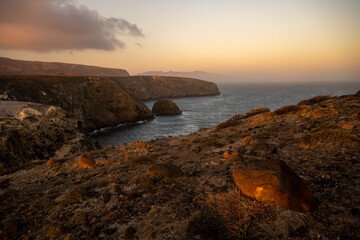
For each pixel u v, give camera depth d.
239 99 103.44
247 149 6.70
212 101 100.94
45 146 16.33
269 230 2.56
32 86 40.91
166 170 5.10
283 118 11.02
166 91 151.25
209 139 8.87
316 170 4.18
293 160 5.00
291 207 2.82
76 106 45.69
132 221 3.29
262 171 3.16
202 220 2.90
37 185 5.53
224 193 3.60
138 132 42.84
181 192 4.14
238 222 2.80
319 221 2.57
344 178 3.63
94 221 3.40
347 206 2.78
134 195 4.13
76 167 6.67
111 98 55.84
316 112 10.01
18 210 4.09
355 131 6.27
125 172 5.73
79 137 20.33
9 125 13.93
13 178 6.52
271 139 7.35
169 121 54.25
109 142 35.91
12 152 12.64
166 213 3.39
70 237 3.00
